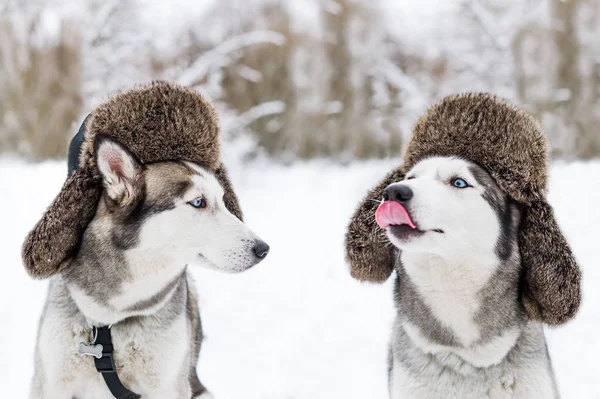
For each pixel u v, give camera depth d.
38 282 2.25
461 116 1.33
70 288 1.38
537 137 1.30
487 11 4.55
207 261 1.41
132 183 1.36
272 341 1.98
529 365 1.28
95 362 1.37
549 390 1.29
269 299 2.21
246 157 4.01
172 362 1.42
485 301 1.27
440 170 1.28
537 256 1.28
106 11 4.34
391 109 4.46
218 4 4.56
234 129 4.05
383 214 1.23
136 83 1.50
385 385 1.76
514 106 1.33
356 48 4.45
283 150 4.43
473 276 1.27
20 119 4.14
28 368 1.80
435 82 4.54
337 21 4.46
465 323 1.28
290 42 4.42
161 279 1.38
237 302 2.20
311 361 1.88
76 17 4.27
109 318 1.37
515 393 1.28
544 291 1.28
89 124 1.41
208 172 1.44
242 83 4.38
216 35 4.46
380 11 4.57
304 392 1.74
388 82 4.52
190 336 1.50
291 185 3.62
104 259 1.36
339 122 4.46
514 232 1.30
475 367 1.28
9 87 4.14
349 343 1.95
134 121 1.39
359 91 4.47
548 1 4.12
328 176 3.81
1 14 4.13
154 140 1.40
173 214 1.38
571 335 1.89
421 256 1.27
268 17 4.49
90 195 1.37
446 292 1.27
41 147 4.16
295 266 2.41
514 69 4.23
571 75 4.07
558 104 4.09
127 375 1.41
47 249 1.35
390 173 1.42
